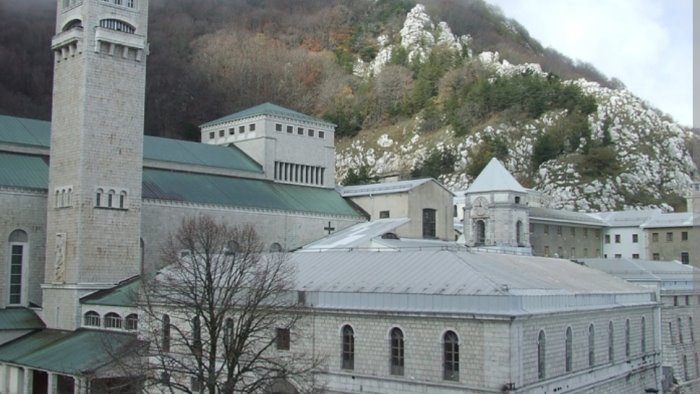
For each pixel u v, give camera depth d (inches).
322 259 2723.9
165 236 3553.2
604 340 2625.5
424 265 2356.1
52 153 3282.5
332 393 2290.8
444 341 2068.2
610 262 4394.7
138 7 3344.0
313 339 2359.7
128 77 3280.0
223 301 2135.8
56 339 2994.6
